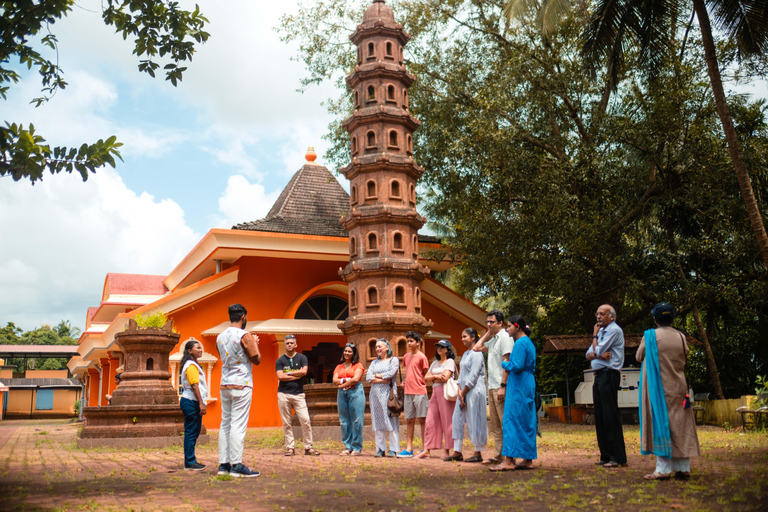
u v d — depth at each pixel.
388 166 14.55
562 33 18.69
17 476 7.77
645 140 16.20
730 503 5.04
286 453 10.16
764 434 12.38
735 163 13.78
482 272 18.44
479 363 8.73
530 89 18.86
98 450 11.69
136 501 5.61
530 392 7.63
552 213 16.44
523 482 6.42
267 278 21.14
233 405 7.39
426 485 6.45
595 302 19.41
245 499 5.68
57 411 49.88
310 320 20.73
